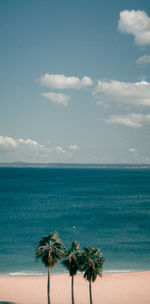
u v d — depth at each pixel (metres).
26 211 134.25
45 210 137.12
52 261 42.12
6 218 119.44
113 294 53.78
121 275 63.00
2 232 97.81
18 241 87.44
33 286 57.47
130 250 80.19
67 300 51.50
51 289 56.25
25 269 66.50
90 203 158.50
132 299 51.66
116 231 100.25
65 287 57.28
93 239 90.25
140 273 64.00
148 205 153.25
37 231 99.25
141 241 88.75
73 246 43.12
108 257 74.50
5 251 78.25
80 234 95.81
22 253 76.81
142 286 57.28
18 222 112.50
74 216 123.88
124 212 133.88
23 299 51.53
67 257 41.91
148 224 111.19
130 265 69.19
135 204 156.25
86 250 42.09
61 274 64.12
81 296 53.09
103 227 105.81
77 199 172.62
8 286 57.16
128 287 56.88
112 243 86.38
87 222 113.19
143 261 71.81
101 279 60.91
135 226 107.69
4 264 69.19
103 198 177.75
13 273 64.25
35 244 84.50
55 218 119.62
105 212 133.50
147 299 51.69
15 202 160.12
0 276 62.28
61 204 154.00
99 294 53.84
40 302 50.41
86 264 41.09
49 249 41.88
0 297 52.09
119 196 187.38
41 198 176.00
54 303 50.16
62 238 90.75
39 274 64.00
